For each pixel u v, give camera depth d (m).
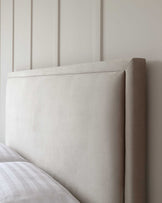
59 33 1.46
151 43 0.92
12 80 1.85
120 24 1.05
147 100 0.94
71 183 1.17
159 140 0.89
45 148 1.38
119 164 0.93
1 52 2.25
